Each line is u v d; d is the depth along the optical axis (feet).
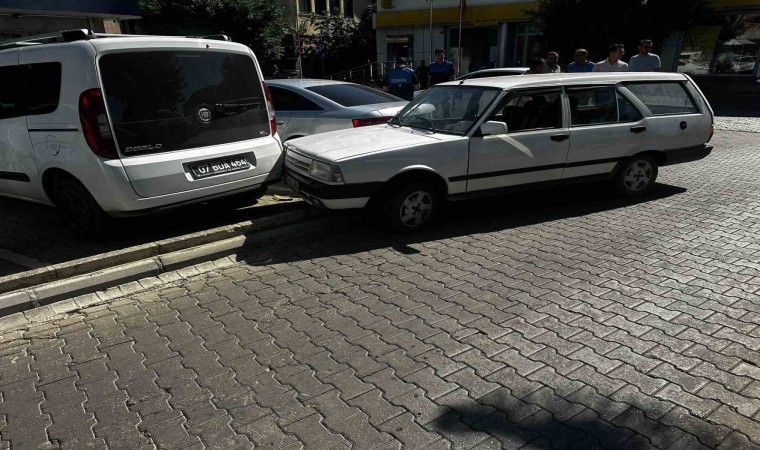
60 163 15.56
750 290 12.73
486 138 17.52
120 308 13.00
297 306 12.76
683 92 21.08
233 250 16.22
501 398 9.06
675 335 10.84
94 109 14.38
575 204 20.70
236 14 71.61
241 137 17.61
